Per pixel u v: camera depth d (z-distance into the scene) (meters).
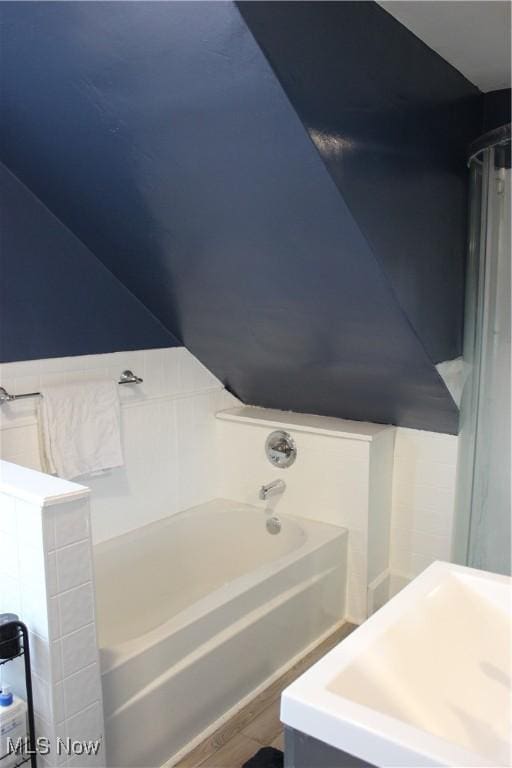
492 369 2.27
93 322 2.56
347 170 1.66
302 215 1.79
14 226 2.26
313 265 1.99
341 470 2.84
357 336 2.30
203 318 2.65
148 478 2.89
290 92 1.44
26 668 1.63
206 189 1.85
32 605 1.63
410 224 2.00
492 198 2.13
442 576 1.31
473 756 0.81
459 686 1.14
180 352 2.98
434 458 2.81
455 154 2.25
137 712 1.92
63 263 2.43
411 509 2.92
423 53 1.93
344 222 1.75
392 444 2.91
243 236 1.99
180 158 1.77
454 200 2.28
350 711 0.90
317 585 2.69
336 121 1.59
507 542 2.31
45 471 2.38
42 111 1.85
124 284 2.66
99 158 1.93
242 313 2.47
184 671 2.05
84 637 1.69
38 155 2.07
